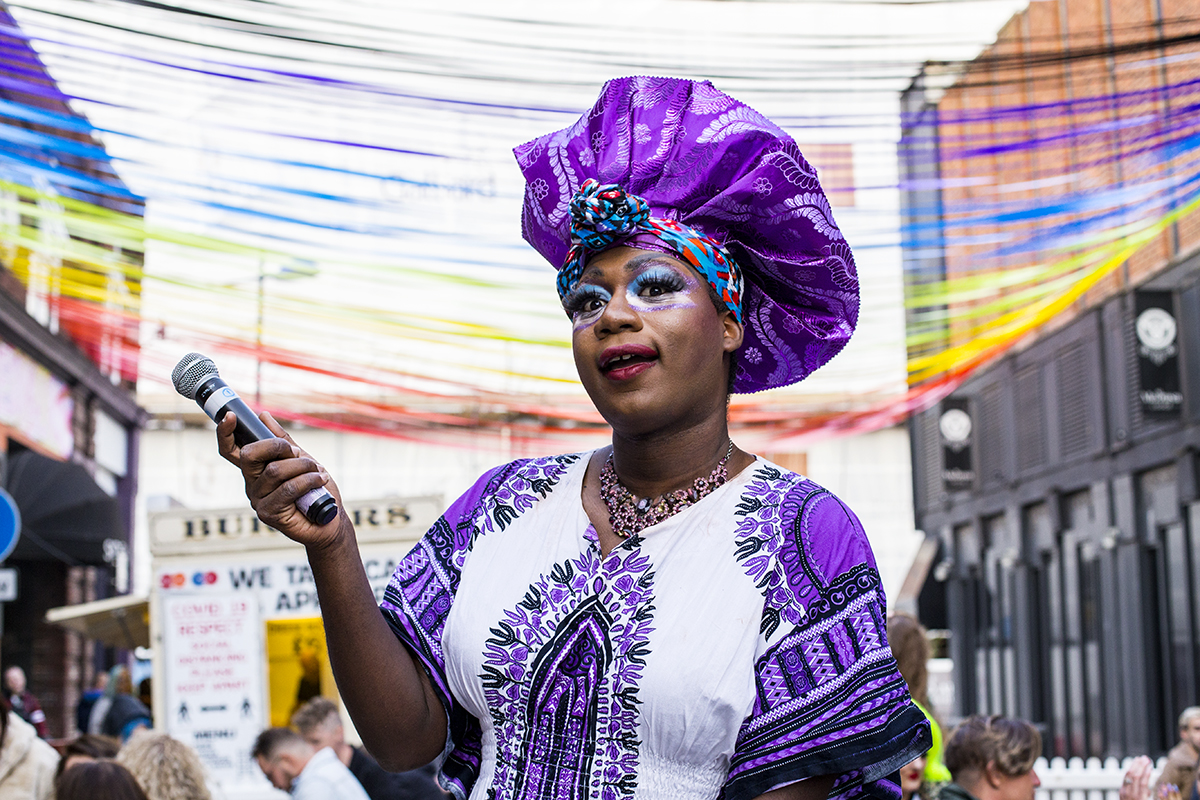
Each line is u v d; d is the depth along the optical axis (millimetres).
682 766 1242
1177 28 4527
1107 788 8352
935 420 23578
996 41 4277
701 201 1435
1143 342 15102
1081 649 17656
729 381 1544
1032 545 19656
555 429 11773
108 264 6082
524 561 1362
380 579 6336
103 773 3766
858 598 1283
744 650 1250
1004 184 5891
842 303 1501
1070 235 6711
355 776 4789
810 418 11711
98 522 16812
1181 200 6598
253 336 7332
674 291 1352
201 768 4320
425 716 1349
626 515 1352
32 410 17375
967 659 22359
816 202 1436
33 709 12570
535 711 1292
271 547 6582
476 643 1327
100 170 4598
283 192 4785
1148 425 15664
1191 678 14711
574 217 1358
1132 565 16047
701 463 1363
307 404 11453
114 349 9711
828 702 1234
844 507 1344
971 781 3904
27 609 17797
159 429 29344
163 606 6527
